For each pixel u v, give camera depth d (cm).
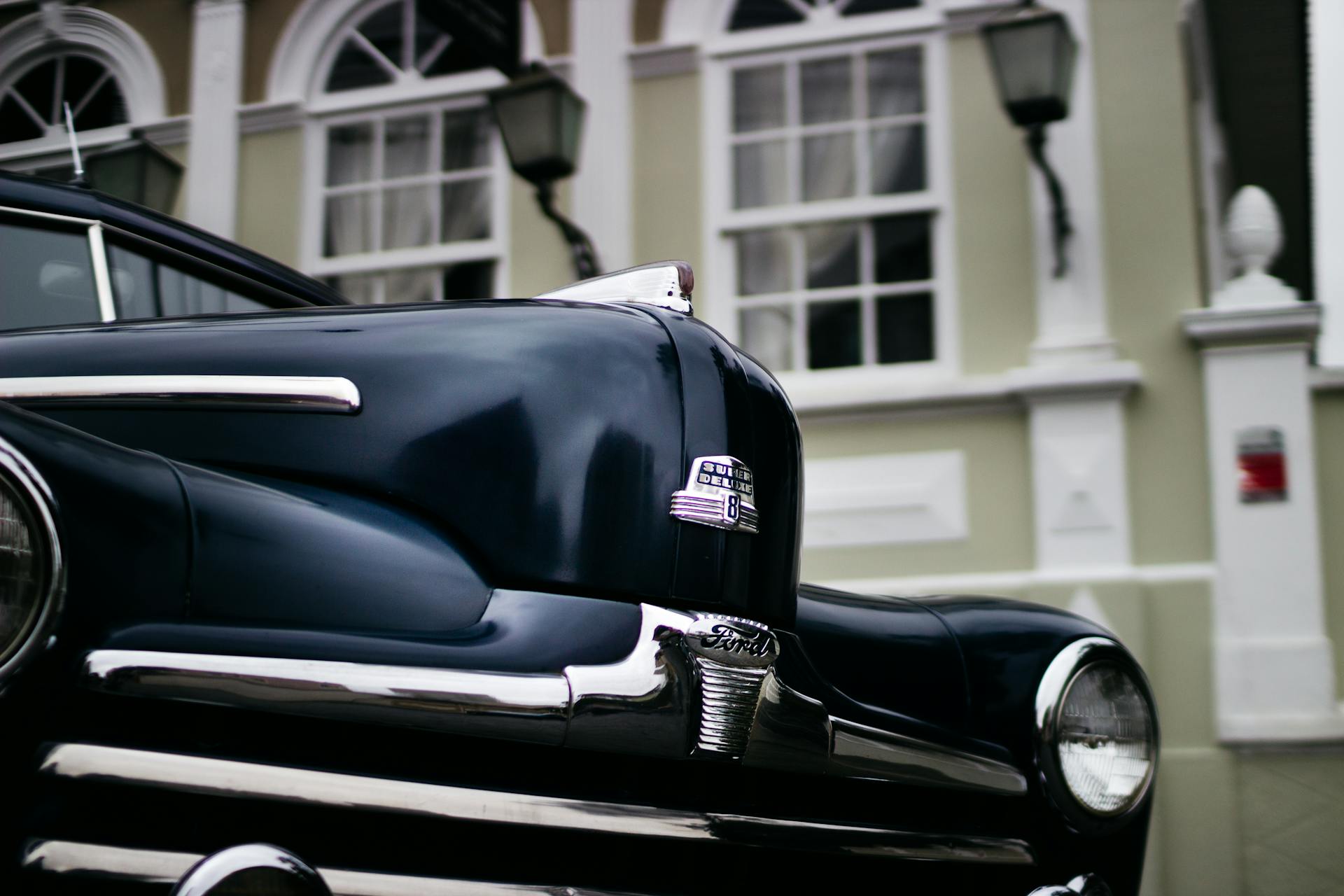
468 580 135
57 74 589
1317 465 410
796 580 154
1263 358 412
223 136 552
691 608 139
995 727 174
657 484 141
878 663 171
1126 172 439
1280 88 641
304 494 137
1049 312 441
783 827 137
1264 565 406
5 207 200
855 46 482
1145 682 183
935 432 445
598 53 501
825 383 470
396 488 143
